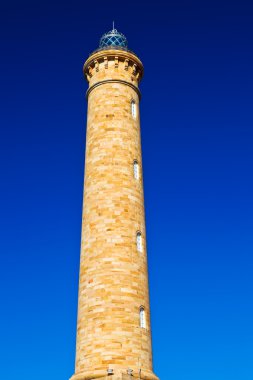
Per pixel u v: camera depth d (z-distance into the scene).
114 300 34.94
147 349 34.56
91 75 46.94
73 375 34.25
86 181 41.53
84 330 34.88
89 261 37.28
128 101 44.69
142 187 41.88
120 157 41.16
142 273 37.34
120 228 37.91
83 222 40.06
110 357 32.81
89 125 44.19
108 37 49.69
